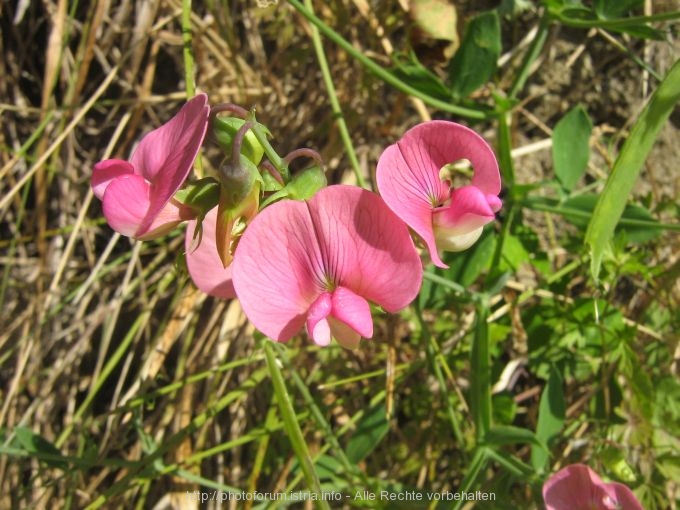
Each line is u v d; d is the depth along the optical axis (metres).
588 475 0.11
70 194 0.16
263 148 0.09
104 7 0.15
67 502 0.14
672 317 0.13
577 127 0.12
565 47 0.15
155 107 0.16
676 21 0.14
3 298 0.16
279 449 0.14
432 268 0.12
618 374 0.13
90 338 0.16
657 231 0.12
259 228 0.08
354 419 0.14
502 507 0.12
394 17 0.15
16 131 0.16
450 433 0.14
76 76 0.15
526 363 0.14
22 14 0.16
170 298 0.16
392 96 0.16
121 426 0.15
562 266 0.15
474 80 0.12
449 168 0.14
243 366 0.15
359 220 0.08
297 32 0.16
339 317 0.08
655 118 0.10
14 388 0.15
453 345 0.14
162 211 0.09
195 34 0.15
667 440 0.12
